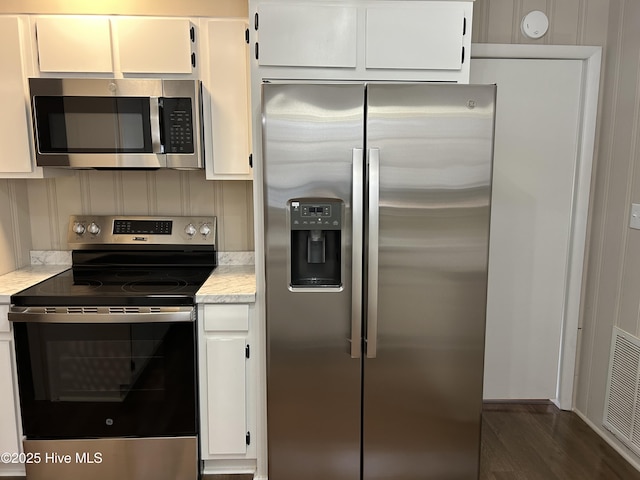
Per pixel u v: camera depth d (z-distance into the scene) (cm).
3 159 212
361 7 188
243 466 219
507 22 245
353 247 177
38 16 204
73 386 197
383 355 188
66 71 206
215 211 252
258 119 192
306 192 179
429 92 174
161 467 204
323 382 191
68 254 251
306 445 195
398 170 177
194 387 200
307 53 190
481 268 185
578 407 270
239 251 254
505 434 249
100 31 204
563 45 247
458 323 188
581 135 256
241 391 204
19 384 196
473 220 181
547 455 231
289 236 181
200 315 198
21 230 243
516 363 278
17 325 192
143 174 248
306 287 184
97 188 248
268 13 187
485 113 176
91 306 191
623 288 230
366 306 184
